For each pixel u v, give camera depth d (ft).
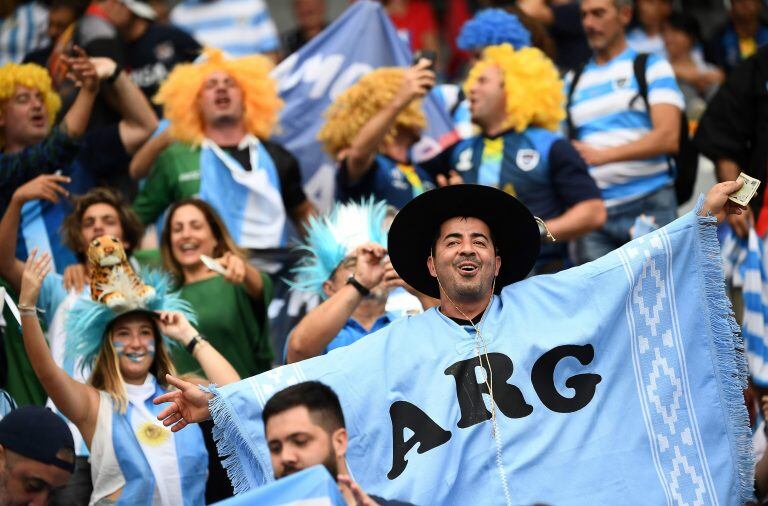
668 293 72.49
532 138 103.86
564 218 100.83
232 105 109.09
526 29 118.93
